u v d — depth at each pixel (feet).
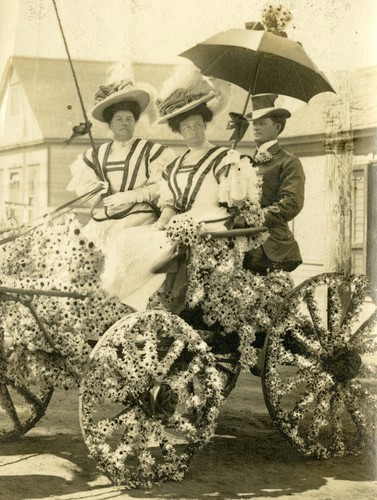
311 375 19.35
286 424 19.15
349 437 21.03
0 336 18.53
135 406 17.20
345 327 19.92
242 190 18.70
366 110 25.26
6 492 16.49
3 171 20.84
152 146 19.22
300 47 20.11
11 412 19.72
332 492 17.44
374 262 27.04
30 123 20.67
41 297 17.53
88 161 19.27
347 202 26.27
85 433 16.85
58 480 17.39
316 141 25.26
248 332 18.75
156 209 19.04
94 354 16.80
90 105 20.45
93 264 17.61
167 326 17.34
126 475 17.07
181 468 17.66
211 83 19.79
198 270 18.06
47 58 20.75
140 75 20.06
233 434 21.52
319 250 26.16
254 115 20.62
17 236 18.39
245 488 17.49
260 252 20.20
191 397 17.54
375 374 20.65
